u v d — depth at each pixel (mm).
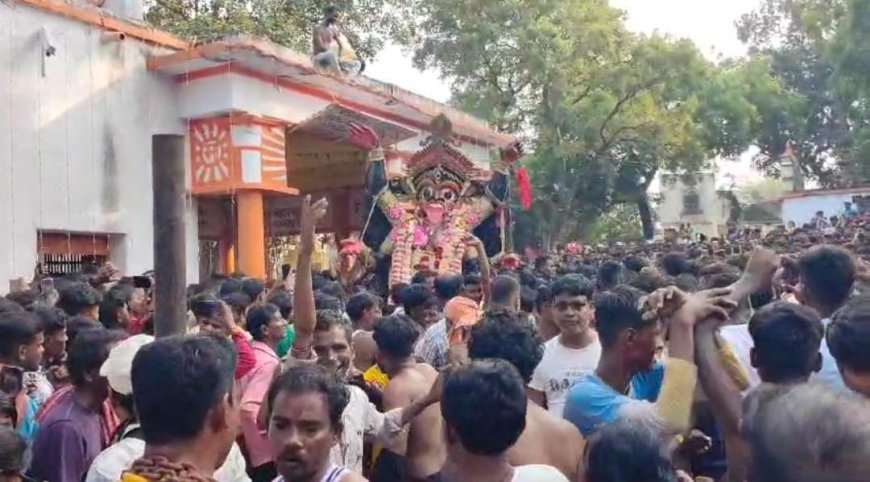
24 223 13891
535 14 37906
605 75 38594
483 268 9719
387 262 16797
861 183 48906
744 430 2021
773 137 54031
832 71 48344
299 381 3457
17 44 13852
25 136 13961
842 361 3289
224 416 2900
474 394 3143
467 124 23234
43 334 5691
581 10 38062
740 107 46125
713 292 3877
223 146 16781
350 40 26188
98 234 15312
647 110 39938
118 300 7449
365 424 4957
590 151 40469
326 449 3428
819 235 25609
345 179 21891
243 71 16625
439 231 16531
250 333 6188
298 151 20953
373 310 7816
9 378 5168
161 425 2807
